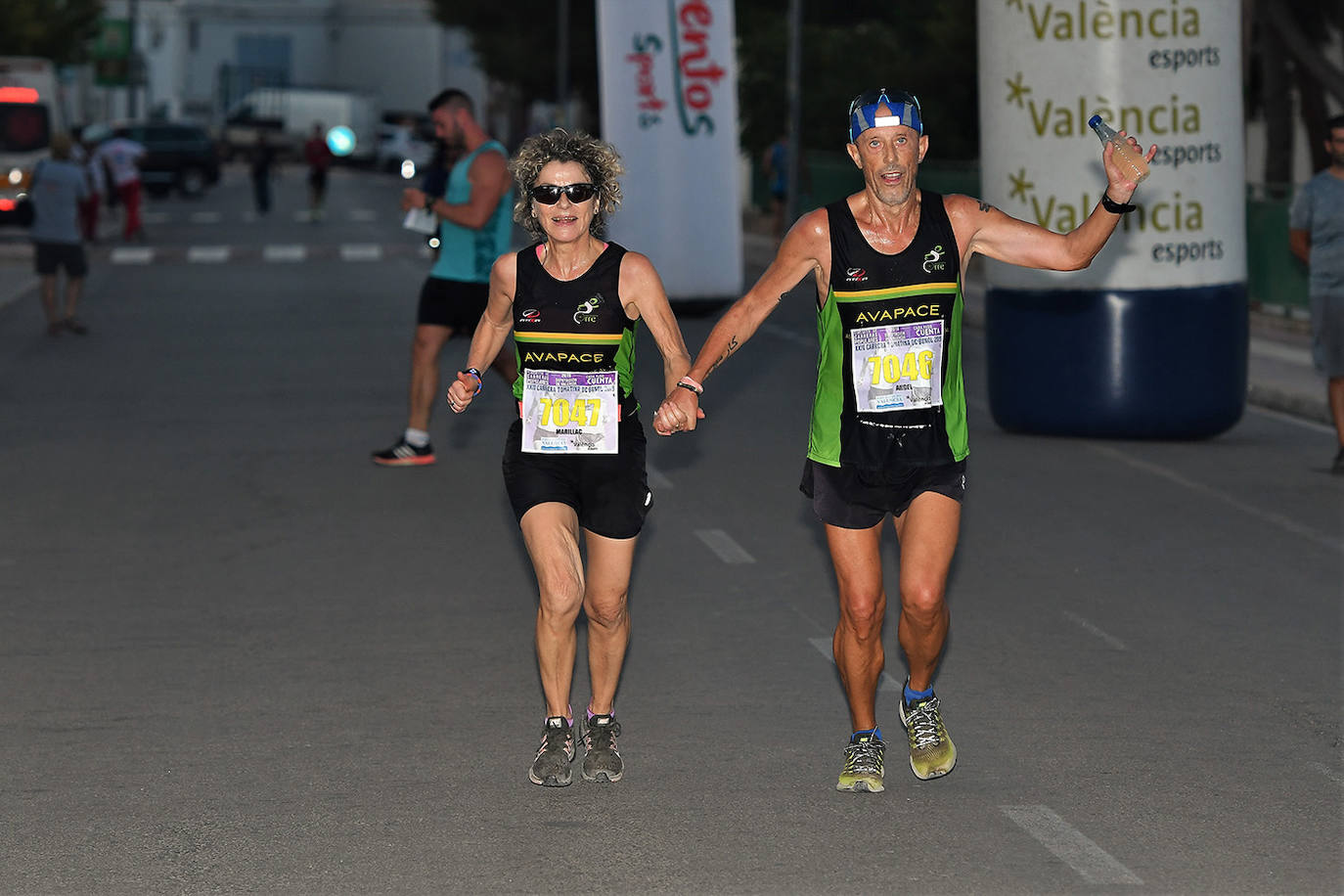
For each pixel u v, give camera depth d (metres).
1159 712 12.75
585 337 10.88
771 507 20.42
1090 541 18.77
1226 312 25.00
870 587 10.80
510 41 112.00
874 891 9.35
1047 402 25.31
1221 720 12.55
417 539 18.86
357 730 12.32
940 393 10.54
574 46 110.25
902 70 70.31
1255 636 14.96
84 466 23.33
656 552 18.16
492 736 12.19
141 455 24.16
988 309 26.12
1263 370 31.48
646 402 28.98
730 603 16.08
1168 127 24.52
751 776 11.31
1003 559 17.92
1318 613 15.76
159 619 15.52
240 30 185.12
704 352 10.68
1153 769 11.44
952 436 10.61
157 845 10.09
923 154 10.39
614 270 10.86
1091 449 24.69
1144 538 18.89
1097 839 10.13
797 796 10.91
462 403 11.25
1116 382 24.88
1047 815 10.56
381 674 13.77
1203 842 10.09
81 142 68.62
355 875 9.59
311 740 12.08
